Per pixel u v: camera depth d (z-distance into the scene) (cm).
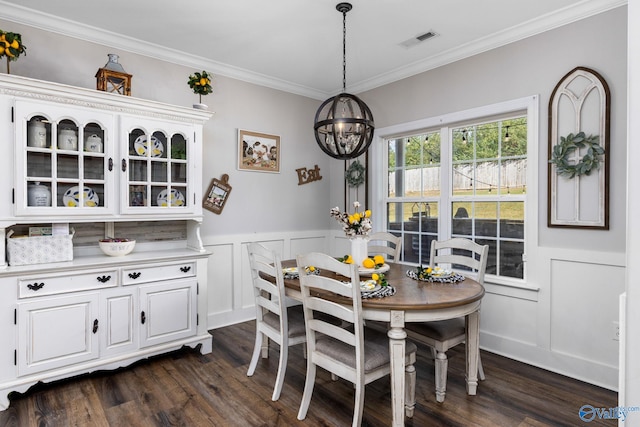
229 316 368
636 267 86
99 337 249
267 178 396
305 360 288
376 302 187
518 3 246
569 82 256
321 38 298
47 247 242
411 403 208
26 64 260
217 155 357
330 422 205
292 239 419
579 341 255
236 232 372
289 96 414
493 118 306
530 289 277
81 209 246
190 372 264
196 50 322
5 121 220
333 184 453
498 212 307
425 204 362
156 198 281
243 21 271
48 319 231
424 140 363
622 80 234
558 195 263
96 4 247
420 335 230
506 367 273
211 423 204
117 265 255
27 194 229
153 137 279
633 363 87
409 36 294
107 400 225
